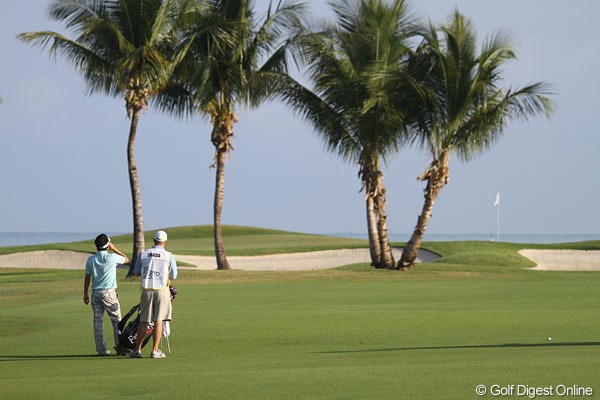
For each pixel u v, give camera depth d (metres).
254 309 55.56
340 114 108.44
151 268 34.94
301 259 159.00
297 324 45.00
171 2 97.75
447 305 56.88
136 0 97.38
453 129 106.31
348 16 107.94
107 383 25.66
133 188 101.69
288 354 33.75
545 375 24.50
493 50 102.12
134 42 100.06
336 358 31.50
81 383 25.75
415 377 24.83
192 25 105.75
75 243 179.00
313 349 35.38
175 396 23.03
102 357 35.06
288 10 107.44
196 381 25.55
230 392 23.33
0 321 48.66
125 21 98.50
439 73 105.81
